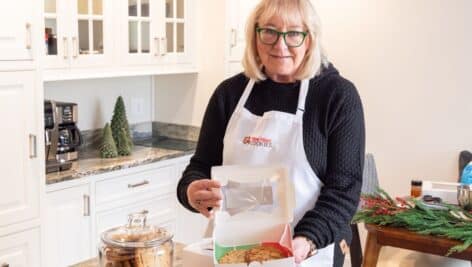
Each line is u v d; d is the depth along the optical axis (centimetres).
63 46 310
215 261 129
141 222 138
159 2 364
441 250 230
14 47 264
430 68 367
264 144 170
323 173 166
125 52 347
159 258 130
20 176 273
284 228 138
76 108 328
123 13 343
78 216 309
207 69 395
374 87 388
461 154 356
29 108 274
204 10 390
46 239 292
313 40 165
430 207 253
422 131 375
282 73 166
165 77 418
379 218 245
